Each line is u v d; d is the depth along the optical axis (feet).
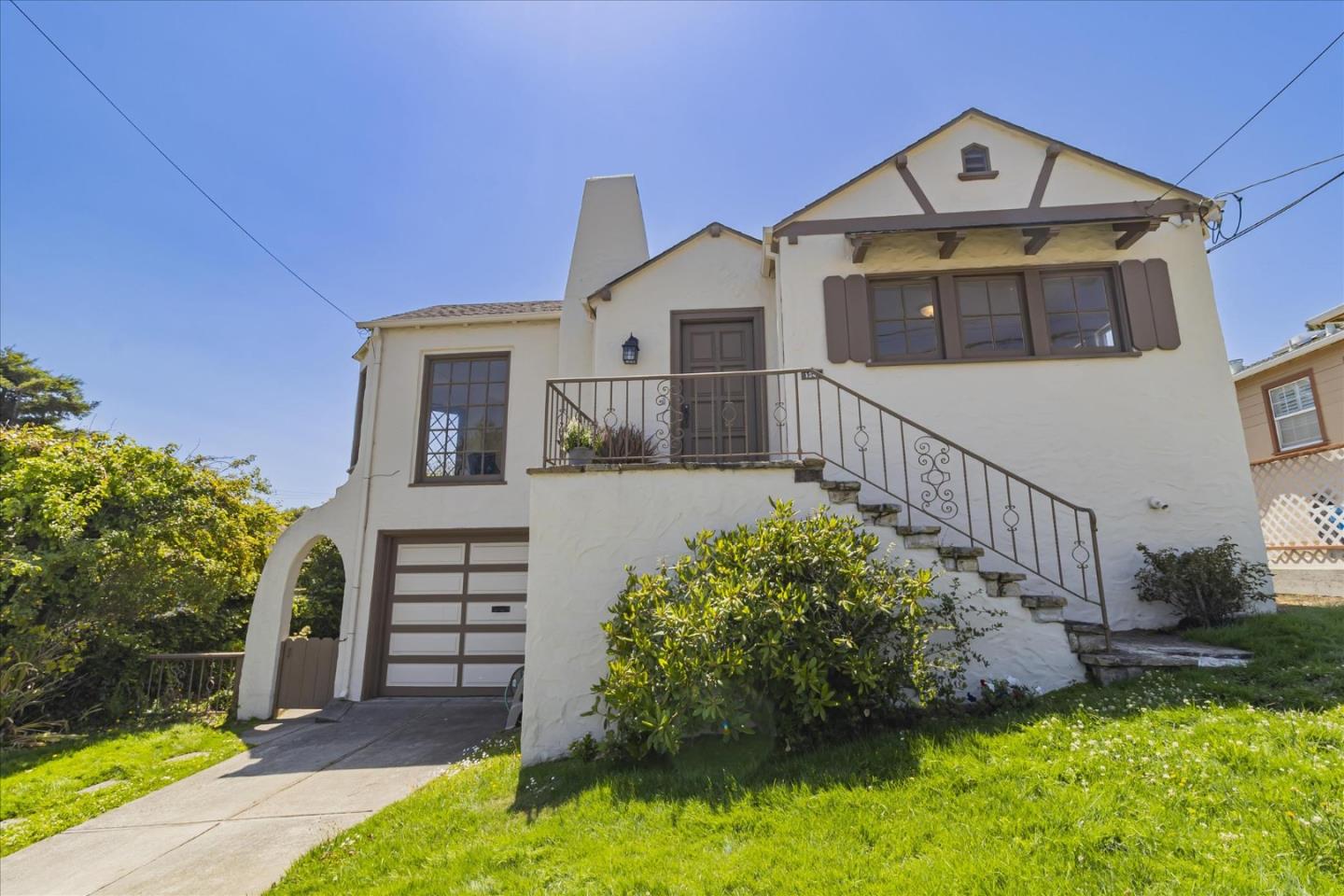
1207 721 11.35
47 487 25.30
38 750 22.04
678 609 14.14
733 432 25.44
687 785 12.44
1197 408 21.04
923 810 9.81
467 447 30.96
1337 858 7.16
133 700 26.76
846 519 15.90
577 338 29.43
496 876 10.03
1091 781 9.86
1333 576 27.55
